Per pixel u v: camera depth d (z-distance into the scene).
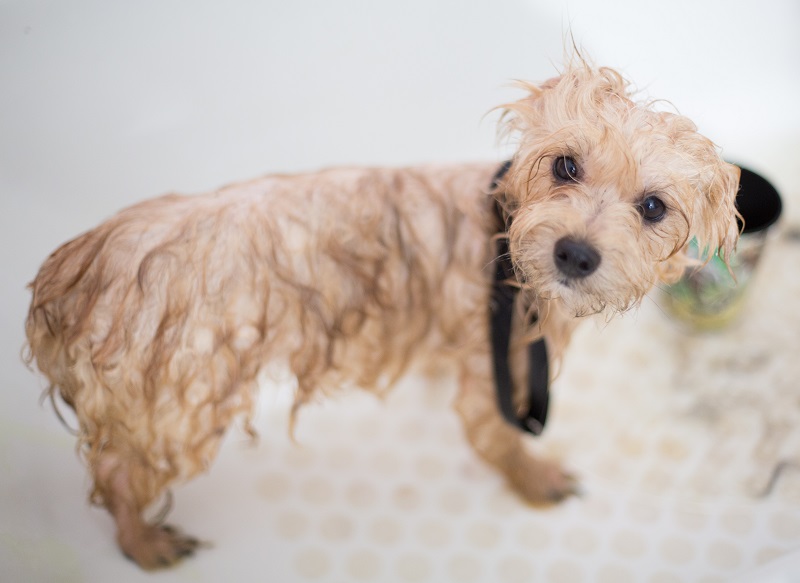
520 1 1.80
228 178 1.87
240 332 1.33
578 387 1.93
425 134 1.97
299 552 1.62
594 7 1.85
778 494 1.73
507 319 1.34
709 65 2.04
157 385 1.29
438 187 1.42
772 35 2.05
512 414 1.45
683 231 1.13
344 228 1.36
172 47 1.68
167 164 1.78
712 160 1.13
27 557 1.32
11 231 1.51
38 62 1.56
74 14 1.56
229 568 1.57
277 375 1.51
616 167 1.06
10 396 1.37
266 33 1.74
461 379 1.57
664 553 1.63
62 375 1.29
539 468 1.73
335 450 1.80
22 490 1.37
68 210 1.62
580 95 1.13
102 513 1.44
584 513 1.71
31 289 1.34
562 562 1.63
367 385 1.57
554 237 1.09
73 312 1.24
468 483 1.76
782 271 2.08
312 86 1.84
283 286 1.33
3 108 1.54
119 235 1.27
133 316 1.24
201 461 1.45
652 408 1.88
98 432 1.31
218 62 1.74
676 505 1.71
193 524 1.62
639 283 1.13
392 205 1.40
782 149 2.16
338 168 1.48
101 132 1.66
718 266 1.75
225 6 1.67
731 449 1.81
